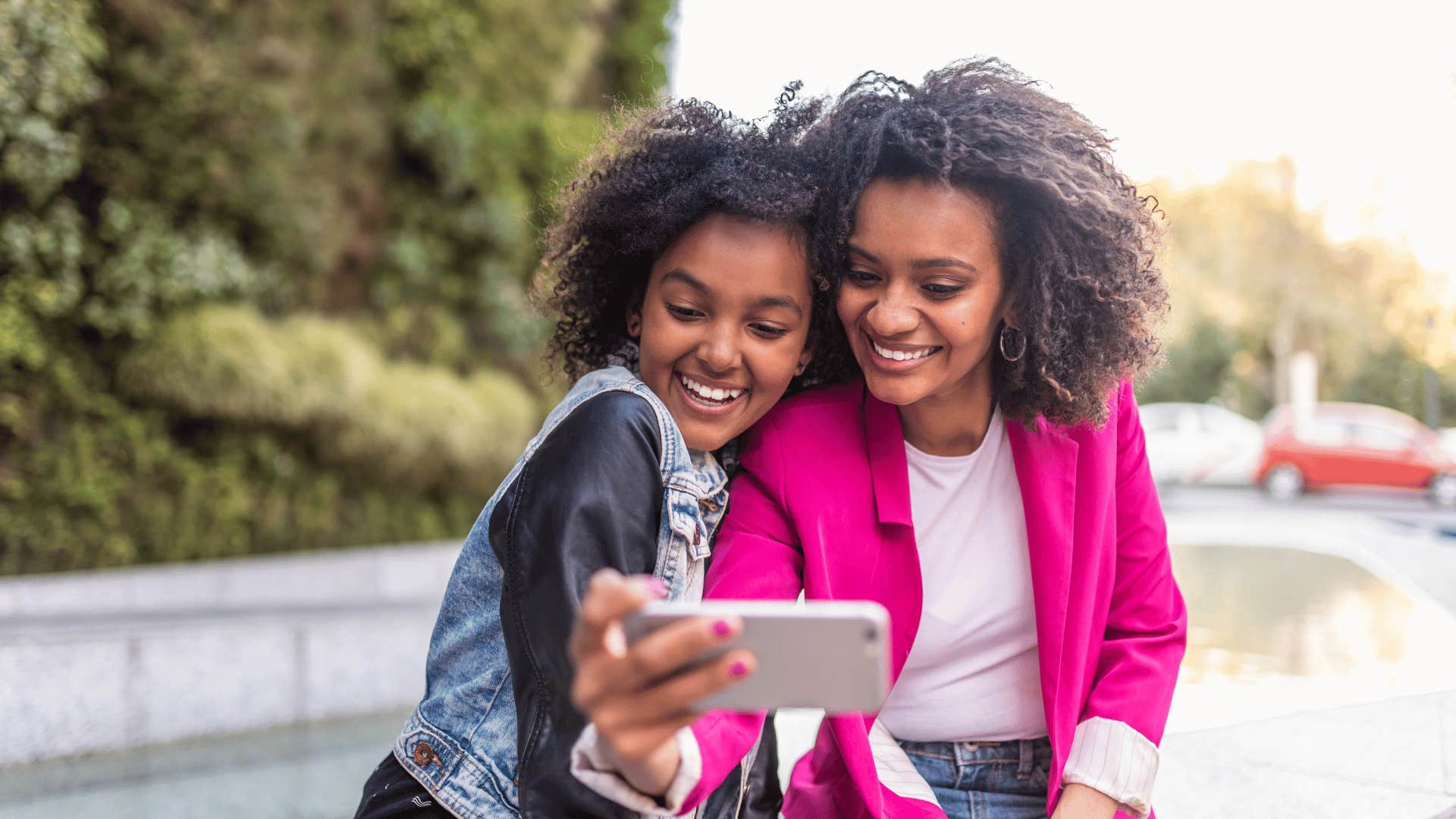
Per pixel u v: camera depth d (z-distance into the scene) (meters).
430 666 1.15
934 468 1.34
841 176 1.18
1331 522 10.59
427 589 7.00
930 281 1.16
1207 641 4.35
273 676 3.98
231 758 3.58
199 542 6.82
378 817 1.10
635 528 0.99
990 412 1.33
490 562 1.10
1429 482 12.54
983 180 1.16
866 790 1.23
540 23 9.98
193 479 6.90
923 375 1.19
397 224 9.12
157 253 7.04
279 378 7.18
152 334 6.97
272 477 7.28
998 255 1.18
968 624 1.37
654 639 0.70
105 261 6.89
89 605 5.72
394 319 8.87
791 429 1.29
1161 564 1.42
